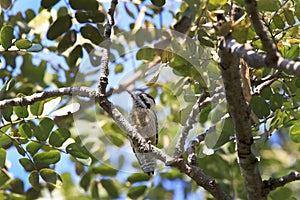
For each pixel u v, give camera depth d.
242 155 8.57
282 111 9.96
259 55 7.10
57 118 12.45
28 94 14.18
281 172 14.60
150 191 13.66
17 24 13.59
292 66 6.71
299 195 13.73
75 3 11.59
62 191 15.27
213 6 8.81
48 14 13.76
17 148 10.16
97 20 11.70
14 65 14.04
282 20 9.80
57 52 12.95
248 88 8.64
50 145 10.19
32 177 10.18
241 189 13.02
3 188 12.96
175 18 11.94
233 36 7.68
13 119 10.15
